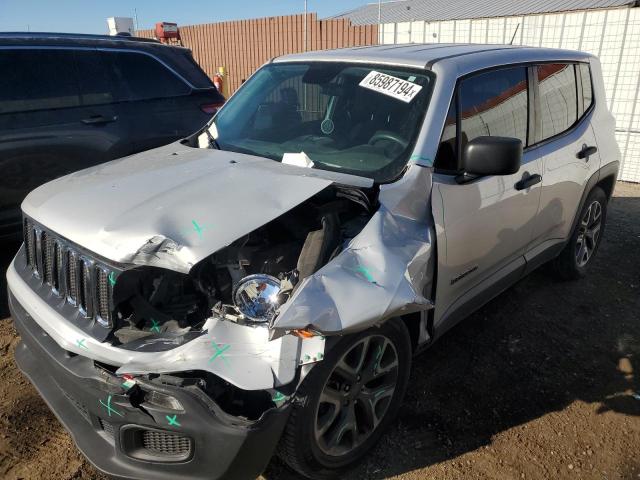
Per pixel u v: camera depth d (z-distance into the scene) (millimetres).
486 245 3182
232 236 2119
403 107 2982
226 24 14523
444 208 2768
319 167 2938
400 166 2771
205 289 2193
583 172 4133
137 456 2115
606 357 3633
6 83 4492
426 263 2562
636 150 8250
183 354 2010
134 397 2025
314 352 2080
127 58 5262
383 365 2582
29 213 2631
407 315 2723
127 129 5145
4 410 2908
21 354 2848
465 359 3537
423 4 15812
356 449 2541
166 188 2518
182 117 5551
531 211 3570
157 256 2059
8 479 2465
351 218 2590
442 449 2754
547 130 3787
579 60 4305
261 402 2070
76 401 2322
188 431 1964
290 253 2367
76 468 2543
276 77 3682
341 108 3205
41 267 2541
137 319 2135
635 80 7961
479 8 13047
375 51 3475
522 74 3574
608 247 5641
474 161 2678
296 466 2289
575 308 4285
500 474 2611
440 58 3170
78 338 2184
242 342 2043
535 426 2947
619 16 7812
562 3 11000
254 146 3301
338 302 2035
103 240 2166
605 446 2824
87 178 2832
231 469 1991
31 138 4551
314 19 12234
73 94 4855
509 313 4168
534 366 3494
